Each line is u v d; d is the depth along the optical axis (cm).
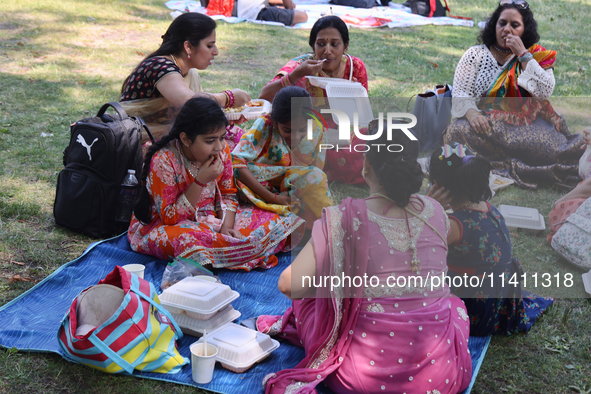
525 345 276
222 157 341
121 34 884
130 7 1066
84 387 228
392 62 808
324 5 1155
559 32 1028
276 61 794
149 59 387
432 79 738
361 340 212
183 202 323
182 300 267
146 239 330
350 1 1152
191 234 320
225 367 245
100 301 242
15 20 900
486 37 431
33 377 231
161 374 238
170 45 394
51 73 672
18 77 646
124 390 227
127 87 392
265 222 345
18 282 300
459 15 1149
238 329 259
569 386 247
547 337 281
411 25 1036
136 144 356
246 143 361
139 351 235
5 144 470
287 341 269
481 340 275
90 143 344
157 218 336
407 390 209
